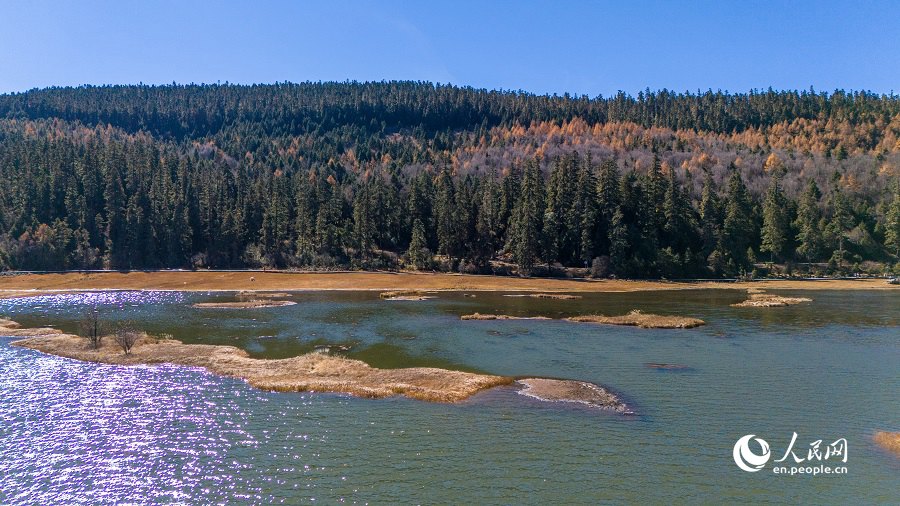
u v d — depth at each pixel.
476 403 31.16
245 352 44.22
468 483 21.38
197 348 45.12
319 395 32.69
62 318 63.38
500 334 53.09
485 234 124.62
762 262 124.25
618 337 51.44
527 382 35.62
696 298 86.06
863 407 30.17
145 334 50.75
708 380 35.84
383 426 27.48
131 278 109.94
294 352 44.66
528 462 23.23
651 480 21.67
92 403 30.97
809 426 27.36
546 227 118.25
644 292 96.75
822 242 123.25
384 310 71.62
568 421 28.16
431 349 46.00
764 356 42.84
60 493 20.69
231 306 75.38
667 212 123.00
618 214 117.56
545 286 103.88
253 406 30.58
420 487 21.08
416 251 123.88
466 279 110.38
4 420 28.14
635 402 31.23
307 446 24.92
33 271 113.12
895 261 119.81
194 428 27.16
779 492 20.84
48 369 38.56
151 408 30.17
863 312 67.50
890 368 38.69
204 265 124.56
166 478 21.84
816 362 40.66
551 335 52.56
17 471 22.44
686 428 27.12
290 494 20.58
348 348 46.28
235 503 19.92
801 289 99.31
